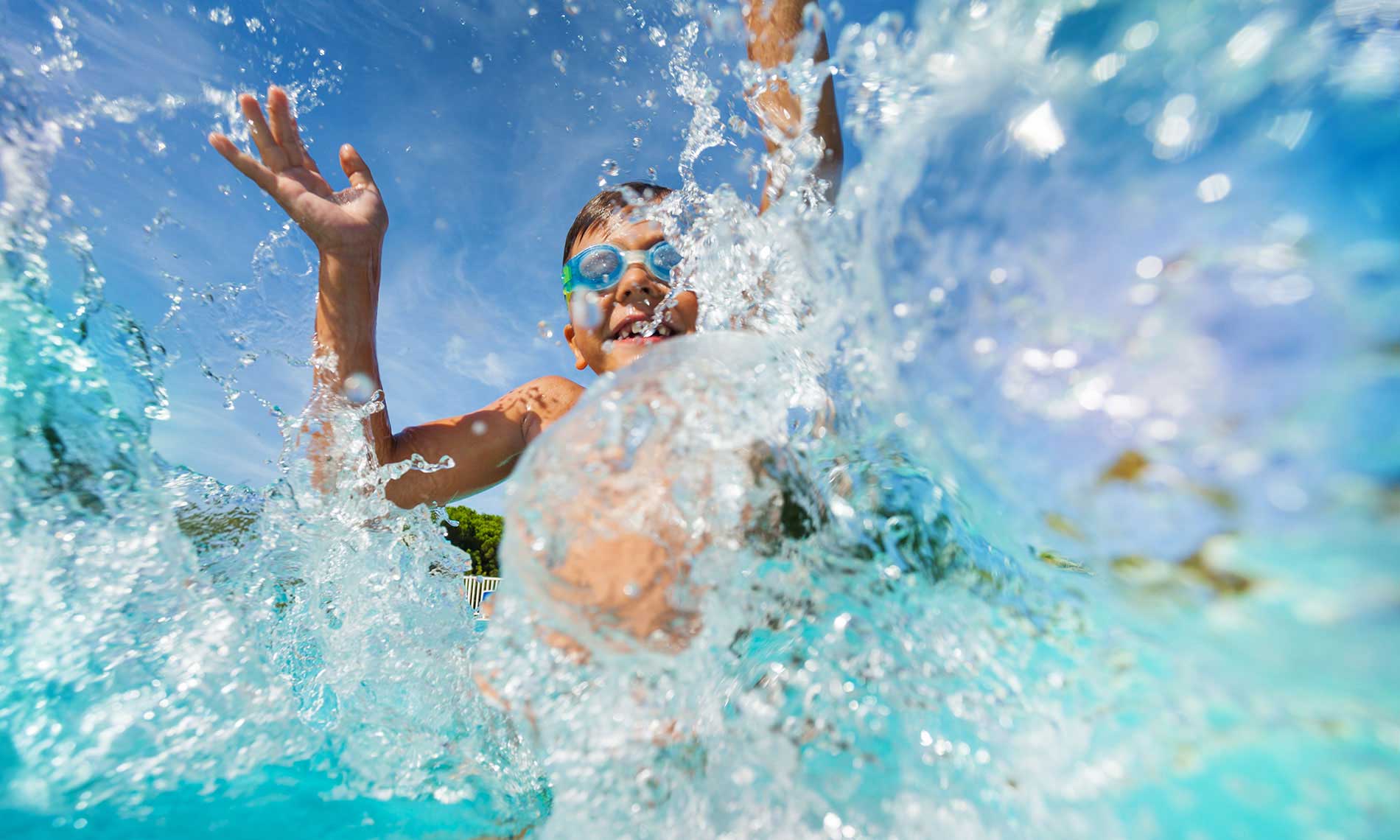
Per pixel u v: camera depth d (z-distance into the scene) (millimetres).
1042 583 829
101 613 1345
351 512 2008
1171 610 649
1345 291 557
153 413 1651
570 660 1023
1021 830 758
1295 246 585
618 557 992
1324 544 559
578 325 2189
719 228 1714
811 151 1710
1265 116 629
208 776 1126
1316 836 575
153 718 1197
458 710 1584
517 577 999
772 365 1218
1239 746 629
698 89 1985
